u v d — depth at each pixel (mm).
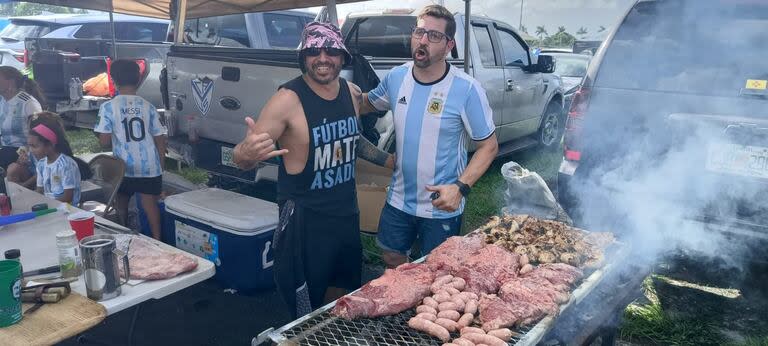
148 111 4297
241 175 4582
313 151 2520
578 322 2184
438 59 2688
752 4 3250
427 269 2266
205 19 7465
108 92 7430
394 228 3051
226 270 3385
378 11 6441
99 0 6164
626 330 3398
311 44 2365
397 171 2977
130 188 4258
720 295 3807
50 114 3854
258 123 2420
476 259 2338
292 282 2627
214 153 4793
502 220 2910
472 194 5992
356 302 1879
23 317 1816
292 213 2564
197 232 3488
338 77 2623
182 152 5039
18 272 1778
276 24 7574
